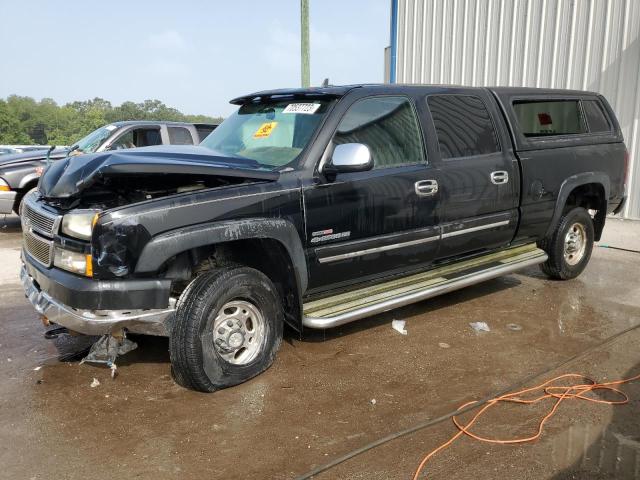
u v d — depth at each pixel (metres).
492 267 5.27
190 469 2.91
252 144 4.43
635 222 10.01
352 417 3.43
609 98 10.13
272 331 3.92
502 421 3.39
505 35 11.54
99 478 2.83
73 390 3.75
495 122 5.24
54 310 3.44
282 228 3.75
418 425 3.33
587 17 10.24
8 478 2.81
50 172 3.89
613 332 4.85
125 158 3.53
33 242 3.87
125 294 3.31
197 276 3.65
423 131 4.65
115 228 3.24
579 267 6.39
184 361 3.53
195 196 3.48
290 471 2.89
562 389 3.79
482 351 4.44
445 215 4.74
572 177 5.83
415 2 13.34
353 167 3.82
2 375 3.97
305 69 12.71
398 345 4.55
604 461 2.97
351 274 4.30
